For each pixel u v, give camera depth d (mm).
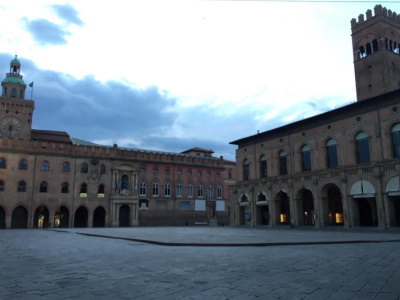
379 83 60812
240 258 15969
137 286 9781
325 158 55125
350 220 48562
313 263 14094
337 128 53719
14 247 23203
